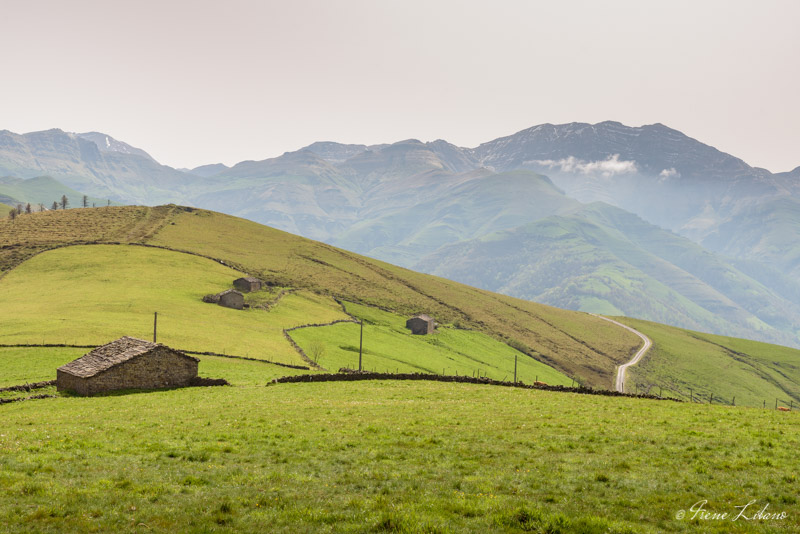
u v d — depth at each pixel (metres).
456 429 34.88
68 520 19.17
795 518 19.72
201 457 27.86
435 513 19.58
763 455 27.94
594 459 27.36
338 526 18.56
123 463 26.73
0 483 22.81
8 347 89.81
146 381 62.91
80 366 62.94
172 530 18.41
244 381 73.56
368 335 166.38
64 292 148.25
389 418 39.31
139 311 131.62
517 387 64.75
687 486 23.06
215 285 179.00
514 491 22.48
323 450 29.52
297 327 150.25
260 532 18.25
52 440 31.83
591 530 18.12
